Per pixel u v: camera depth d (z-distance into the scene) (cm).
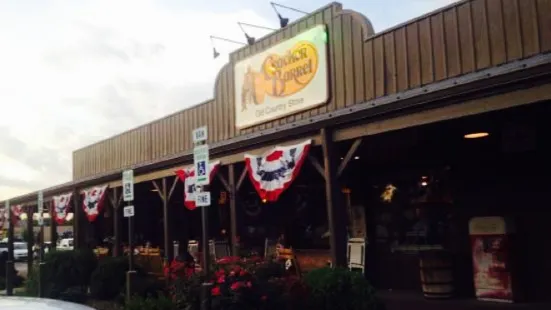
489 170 1030
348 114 877
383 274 1220
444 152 1103
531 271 958
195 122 1723
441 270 1030
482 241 1000
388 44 1078
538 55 724
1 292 1647
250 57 1480
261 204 1666
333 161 932
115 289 1203
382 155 1142
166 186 1536
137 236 2291
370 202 1260
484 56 890
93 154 2491
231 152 1220
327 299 705
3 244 3281
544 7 807
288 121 1337
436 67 973
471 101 718
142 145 2042
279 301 695
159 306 757
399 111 812
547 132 926
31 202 2427
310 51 1270
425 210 1123
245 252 1216
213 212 1891
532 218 961
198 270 851
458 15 937
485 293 991
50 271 1289
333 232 909
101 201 1856
